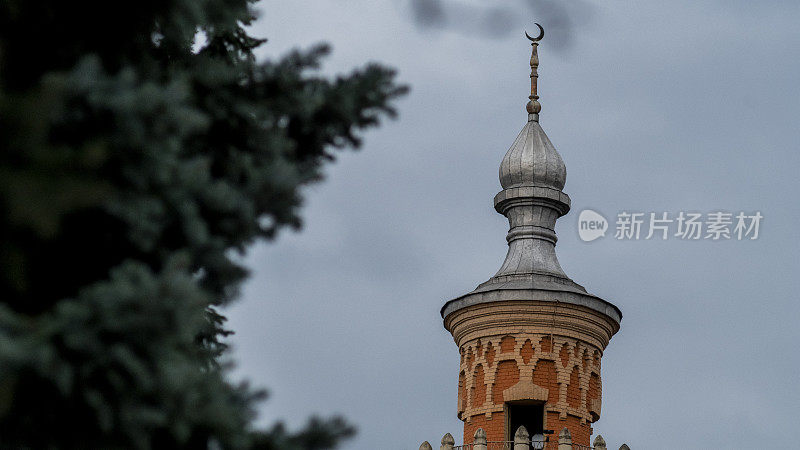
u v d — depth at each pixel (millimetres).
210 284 31047
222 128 32594
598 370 86062
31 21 28656
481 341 85562
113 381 26516
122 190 28016
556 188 88875
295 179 31422
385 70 33875
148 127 27672
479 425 84188
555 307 84500
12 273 26828
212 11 33750
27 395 26281
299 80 33438
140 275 26922
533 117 91250
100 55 31125
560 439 81000
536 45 93375
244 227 30750
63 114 26875
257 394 30031
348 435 30031
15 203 25312
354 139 34344
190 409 27703
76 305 26219
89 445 26938
